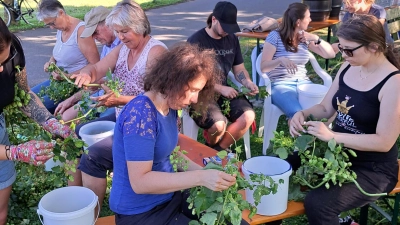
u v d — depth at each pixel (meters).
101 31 3.83
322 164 2.40
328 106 2.88
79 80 3.09
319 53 4.34
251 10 12.64
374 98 2.47
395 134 2.42
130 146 2.01
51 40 9.79
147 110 2.04
